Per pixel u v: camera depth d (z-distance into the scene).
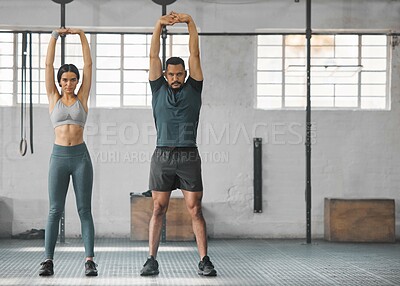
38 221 10.80
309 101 9.96
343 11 11.02
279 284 6.10
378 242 10.32
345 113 11.00
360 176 11.00
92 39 11.10
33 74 11.02
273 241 10.43
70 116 6.44
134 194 10.42
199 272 6.60
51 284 6.01
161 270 6.96
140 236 10.27
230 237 10.91
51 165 6.46
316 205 10.95
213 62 10.96
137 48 11.19
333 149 11.00
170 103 6.34
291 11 10.98
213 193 10.95
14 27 10.88
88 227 6.57
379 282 6.29
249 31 10.95
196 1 10.92
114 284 6.00
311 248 9.42
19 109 10.86
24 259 7.95
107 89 11.13
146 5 10.91
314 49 11.23
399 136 11.02
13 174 10.81
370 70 11.20
